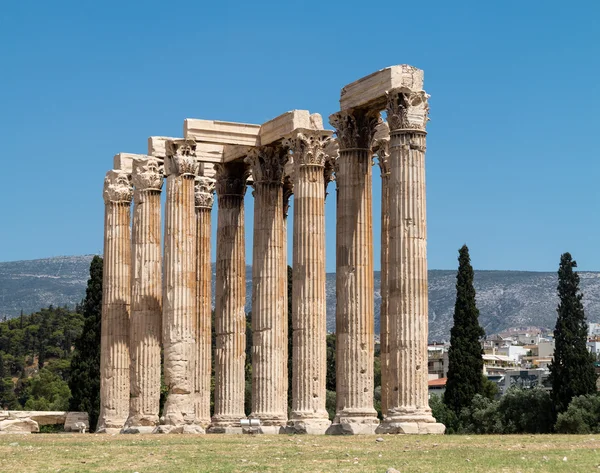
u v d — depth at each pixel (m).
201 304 68.88
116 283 69.25
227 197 67.62
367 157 56.25
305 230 58.44
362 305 54.97
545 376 188.12
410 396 50.66
